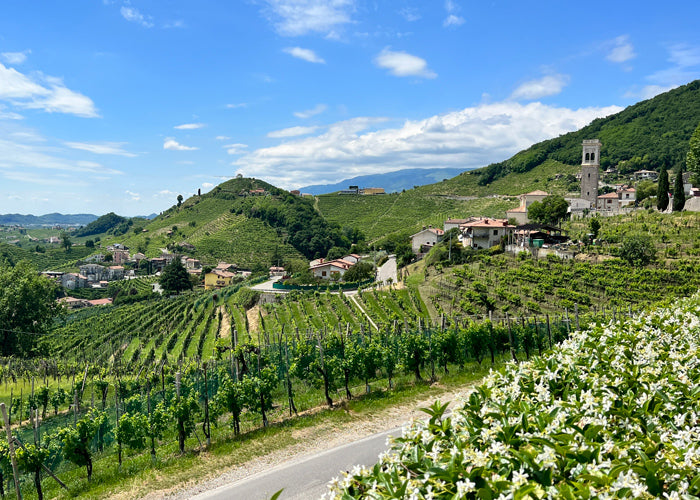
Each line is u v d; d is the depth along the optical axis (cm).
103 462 1639
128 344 6569
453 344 2244
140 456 1623
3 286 5569
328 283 8675
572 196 10812
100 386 2986
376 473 482
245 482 1252
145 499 1221
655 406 612
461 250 7500
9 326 5416
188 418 1606
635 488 404
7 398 3166
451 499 412
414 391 1948
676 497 399
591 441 495
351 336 2419
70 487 1395
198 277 13212
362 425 1609
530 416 581
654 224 6656
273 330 5803
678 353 876
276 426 1673
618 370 764
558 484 426
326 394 1873
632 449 492
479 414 617
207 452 1509
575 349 900
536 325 2606
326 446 1450
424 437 552
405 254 9100
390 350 2128
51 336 7300
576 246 6359
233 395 1634
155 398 2036
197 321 7269
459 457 471
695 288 4472
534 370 768
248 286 9175
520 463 457
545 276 5372
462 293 5516
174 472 1373
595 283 5062
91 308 11025
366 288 7762
